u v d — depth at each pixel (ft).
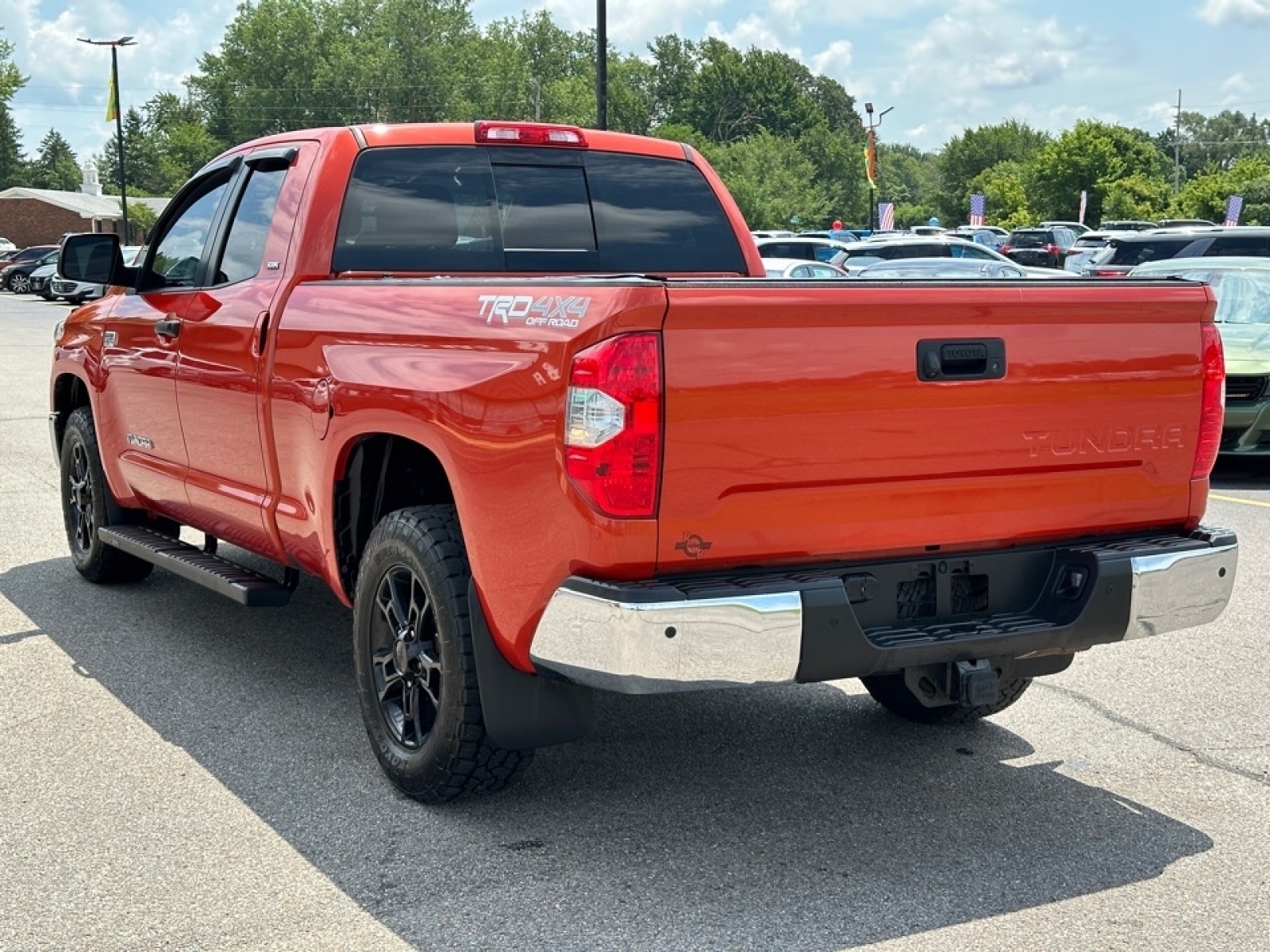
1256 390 34.04
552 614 11.55
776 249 91.86
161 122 448.65
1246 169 240.73
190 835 13.01
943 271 62.23
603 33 87.04
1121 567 12.71
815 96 560.61
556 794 14.05
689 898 11.73
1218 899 11.76
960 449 12.23
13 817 13.41
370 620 14.07
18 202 278.05
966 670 12.39
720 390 11.21
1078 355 12.68
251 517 16.71
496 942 10.96
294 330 15.17
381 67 360.28
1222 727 16.24
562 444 11.32
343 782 14.32
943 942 10.95
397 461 14.79
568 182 17.21
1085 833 13.15
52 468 35.24
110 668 18.25
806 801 13.91
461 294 12.78
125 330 19.76
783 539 11.69
